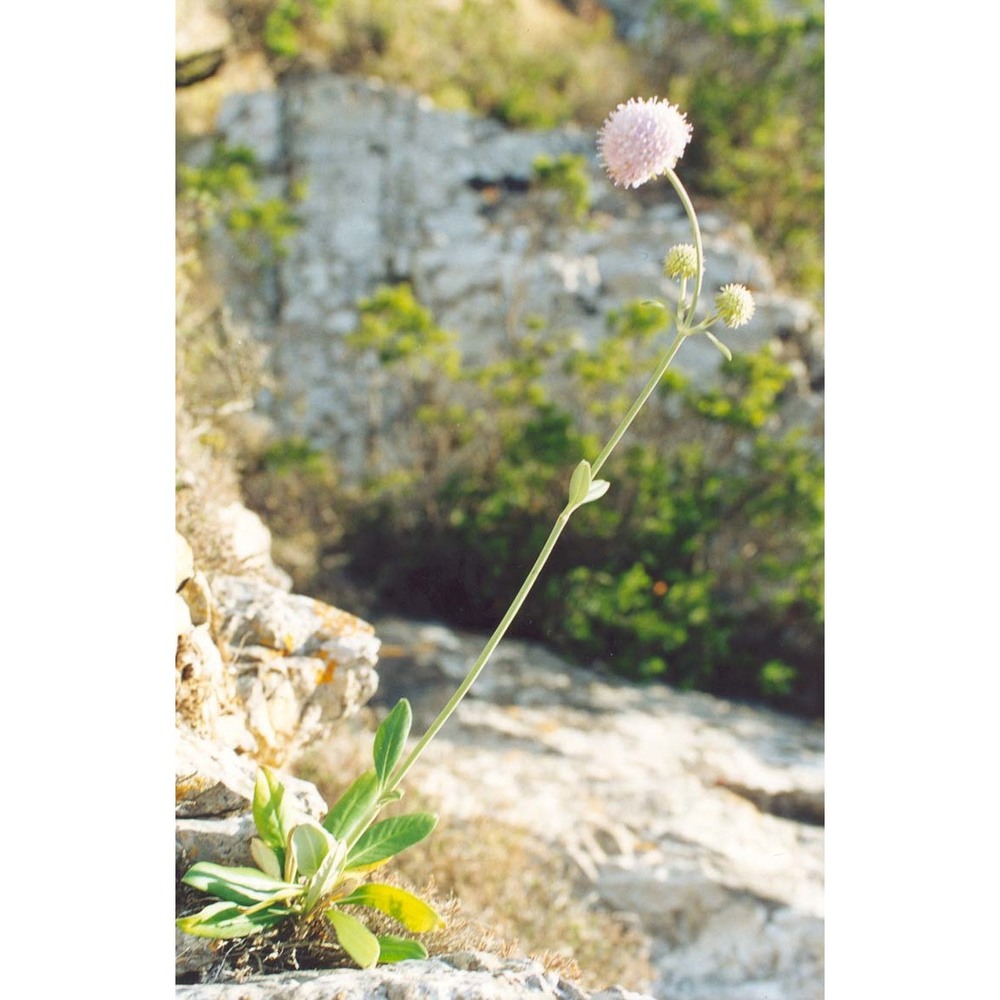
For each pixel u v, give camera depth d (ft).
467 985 1.83
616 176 2.01
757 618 4.98
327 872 1.96
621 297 5.58
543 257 5.61
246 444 4.70
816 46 6.26
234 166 5.37
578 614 4.80
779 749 4.21
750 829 3.55
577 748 3.92
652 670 4.71
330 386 5.43
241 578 2.62
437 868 2.88
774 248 5.96
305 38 6.03
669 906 3.23
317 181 5.74
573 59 6.46
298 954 1.97
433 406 5.38
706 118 6.16
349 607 4.76
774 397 5.36
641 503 5.04
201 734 2.25
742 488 5.11
